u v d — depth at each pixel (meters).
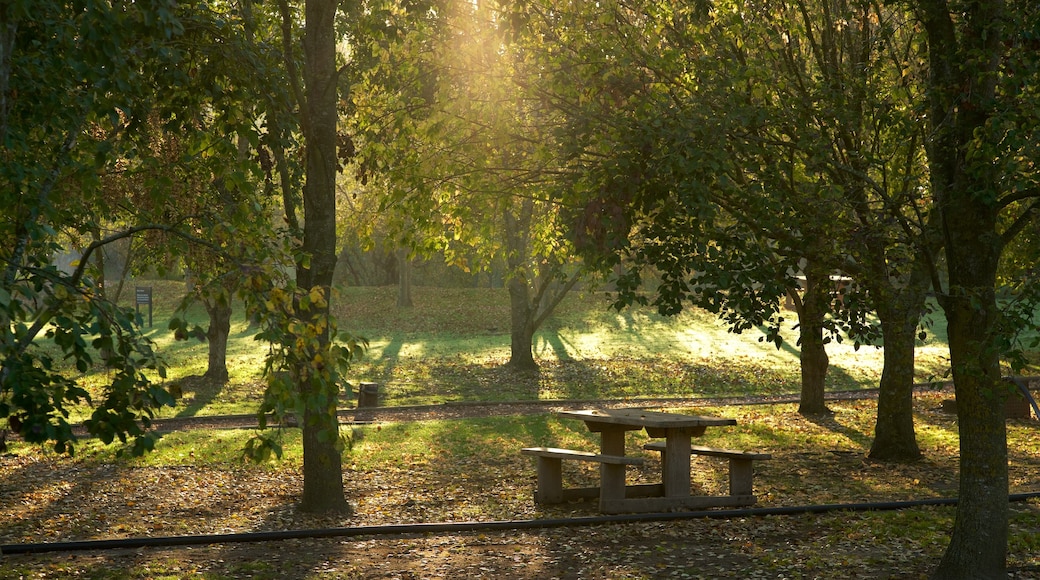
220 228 5.77
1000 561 8.27
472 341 42.59
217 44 9.22
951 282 8.41
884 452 17.61
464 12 13.38
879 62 12.85
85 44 5.67
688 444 12.84
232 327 45.53
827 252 10.97
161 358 5.20
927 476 15.86
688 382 32.62
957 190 8.24
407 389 31.73
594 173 10.48
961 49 8.20
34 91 7.06
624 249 10.07
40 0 5.75
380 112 15.20
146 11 5.35
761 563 9.58
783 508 12.33
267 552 10.70
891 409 17.61
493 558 10.20
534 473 16.94
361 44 15.61
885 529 10.99
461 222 15.61
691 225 10.12
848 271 12.67
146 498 15.04
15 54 6.99
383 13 13.99
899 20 14.25
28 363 4.70
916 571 8.98
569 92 12.09
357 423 23.67
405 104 14.43
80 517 13.47
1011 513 11.91
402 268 50.19
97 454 18.66
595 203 9.99
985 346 7.67
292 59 12.88
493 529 11.74
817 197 10.12
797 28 13.95
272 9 14.88
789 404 26.12
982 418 8.30
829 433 20.98
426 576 9.48
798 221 10.16
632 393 30.77
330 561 10.21
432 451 19.62
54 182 7.23
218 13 10.71
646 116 10.81
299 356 5.45
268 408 5.28
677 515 12.11
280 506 14.36
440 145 14.27
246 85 9.52
